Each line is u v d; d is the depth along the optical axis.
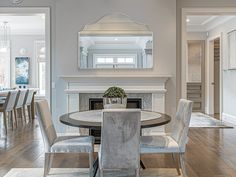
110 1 5.76
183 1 6.01
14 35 10.53
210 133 6.23
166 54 5.79
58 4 5.75
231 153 4.60
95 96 5.78
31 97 8.38
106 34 5.80
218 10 5.99
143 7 5.76
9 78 10.63
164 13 5.75
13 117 7.59
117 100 3.80
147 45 5.79
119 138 2.91
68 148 3.38
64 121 3.18
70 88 5.75
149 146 3.26
